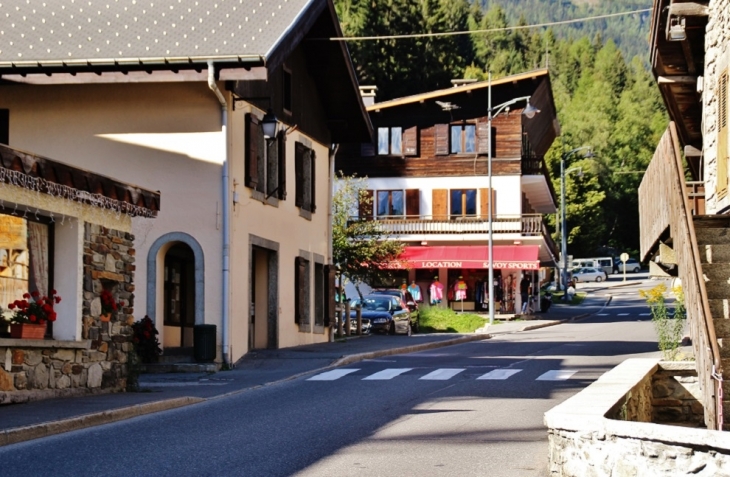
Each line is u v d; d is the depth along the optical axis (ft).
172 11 92.43
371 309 145.18
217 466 38.04
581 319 196.54
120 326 64.44
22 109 92.99
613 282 342.23
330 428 48.39
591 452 32.32
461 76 302.66
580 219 371.35
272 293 103.86
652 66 75.56
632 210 432.25
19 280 56.34
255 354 95.20
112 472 36.70
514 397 61.93
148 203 65.87
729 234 52.26
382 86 287.89
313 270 116.16
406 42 291.38
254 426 48.93
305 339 112.68
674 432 28.89
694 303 47.29
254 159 95.30
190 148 90.17
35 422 46.26
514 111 203.10
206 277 89.45
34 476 35.86
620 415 38.96
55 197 57.00
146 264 89.81
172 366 84.23
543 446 43.47
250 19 90.53
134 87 91.35
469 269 209.87
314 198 116.06
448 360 91.61
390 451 41.86
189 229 89.86
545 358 93.09
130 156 91.04
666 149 56.13
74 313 59.36
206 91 90.07
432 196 205.36
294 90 109.29
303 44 110.93
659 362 57.62
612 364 85.20
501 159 203.51
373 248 160.86
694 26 68.49
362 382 71.15
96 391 61.67
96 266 61.72
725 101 61.36
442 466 38.58
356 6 290.35
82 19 92.38
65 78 86.99
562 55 568.82
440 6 302.25
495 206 203.00
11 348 53.88
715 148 65.16
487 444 43.91
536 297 232.53
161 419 51.88
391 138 207.10
